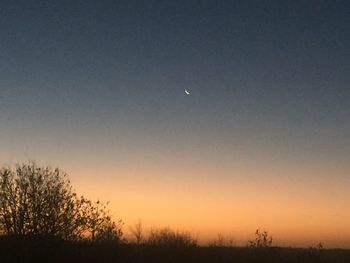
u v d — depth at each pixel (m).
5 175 35.28
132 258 36.53
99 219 36.59
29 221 34.84
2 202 34.97
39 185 35.41
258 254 40.25
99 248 35.97
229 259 39.03
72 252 34.75
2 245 33.84
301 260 39.72
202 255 39.34
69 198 35.88
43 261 33.62
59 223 35.19
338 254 44.91
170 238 40.78
